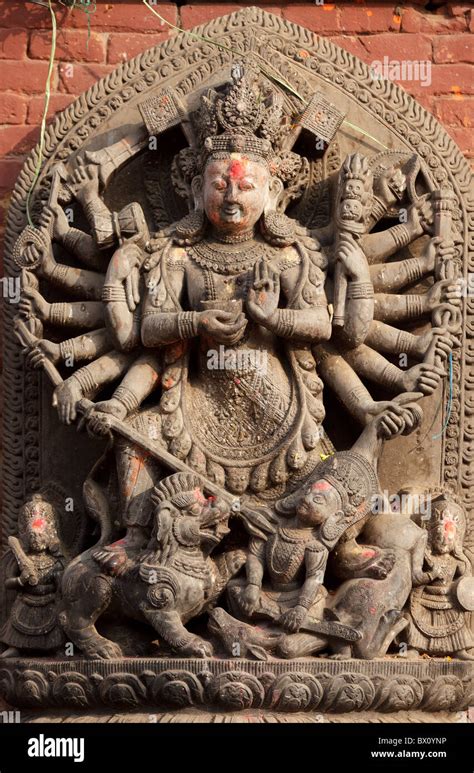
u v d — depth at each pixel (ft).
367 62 15.01
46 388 13.93
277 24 14.40
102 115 14.25
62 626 12.72
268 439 13.14
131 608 12.59
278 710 12.37
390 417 12.99
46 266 13.62
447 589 13.16
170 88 14.10
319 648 12.49
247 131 13.37
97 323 13.60
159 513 12.57
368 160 13.94
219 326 12.79
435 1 15.15
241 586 12.73
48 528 13.29
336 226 13.58
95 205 13.66
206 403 13.25
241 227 13.30
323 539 12.66
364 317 13.16
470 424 13.88
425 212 13.75
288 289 13.24
